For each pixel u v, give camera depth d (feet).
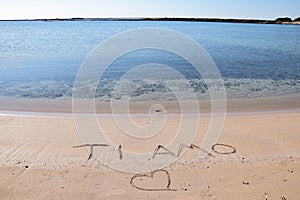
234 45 106.01
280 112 31.63
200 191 15.92
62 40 119.85
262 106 33.94
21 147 21.03
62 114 29.86
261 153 20.40
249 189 16.08
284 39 136.98
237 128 25.36
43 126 25.49
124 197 15.39
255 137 23.26
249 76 52.19
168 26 240.32
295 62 69.41
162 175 17.46
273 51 90.99
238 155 20.06
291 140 22.74
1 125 25.61
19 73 52.80
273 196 15.47
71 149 20.76
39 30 199.82
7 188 15.94
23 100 35.78
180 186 16.37
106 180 16.89
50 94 38.65
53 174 17.40
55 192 15.70
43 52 82.07
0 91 40.40
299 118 28.60
